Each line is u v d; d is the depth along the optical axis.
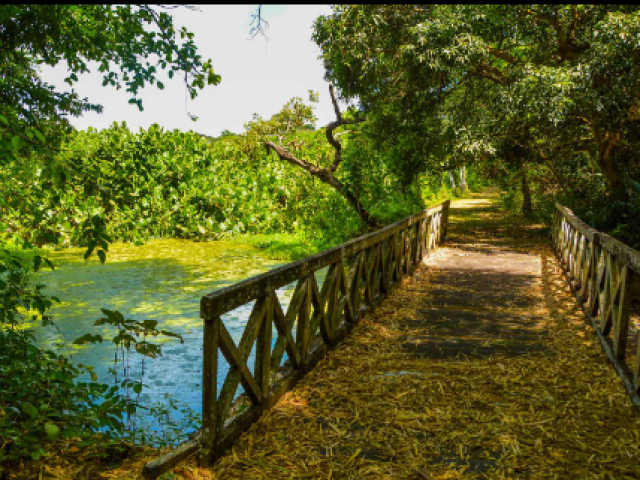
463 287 7.26
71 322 6.54
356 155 12.33
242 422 2.92
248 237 14.96
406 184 13.69
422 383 3.69
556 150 13.49
